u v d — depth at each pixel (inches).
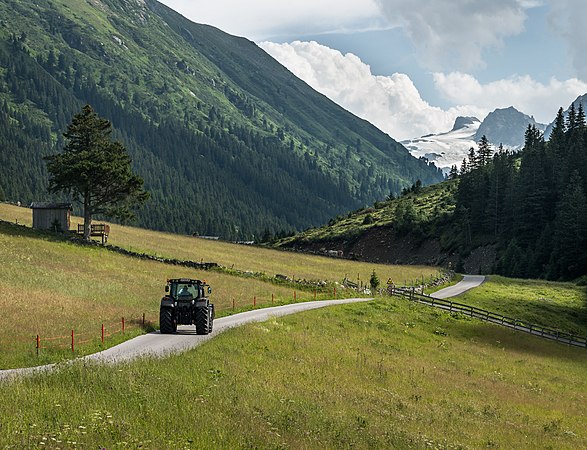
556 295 3663.9
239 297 2197.3
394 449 673.6
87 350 1075.9
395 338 1873.8
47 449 473.4
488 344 2112.5
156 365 912.9
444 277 4094.5
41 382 722.2
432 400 1113.4
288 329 1601.9
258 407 738.8
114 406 641.0
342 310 2127.2
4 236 2682.1
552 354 2139.5
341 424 729.6
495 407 1149.1
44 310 1409.9
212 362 1030.4
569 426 1072.8
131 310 1605.6
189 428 587.8
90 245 2915.8
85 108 3122.5
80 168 2938.0
